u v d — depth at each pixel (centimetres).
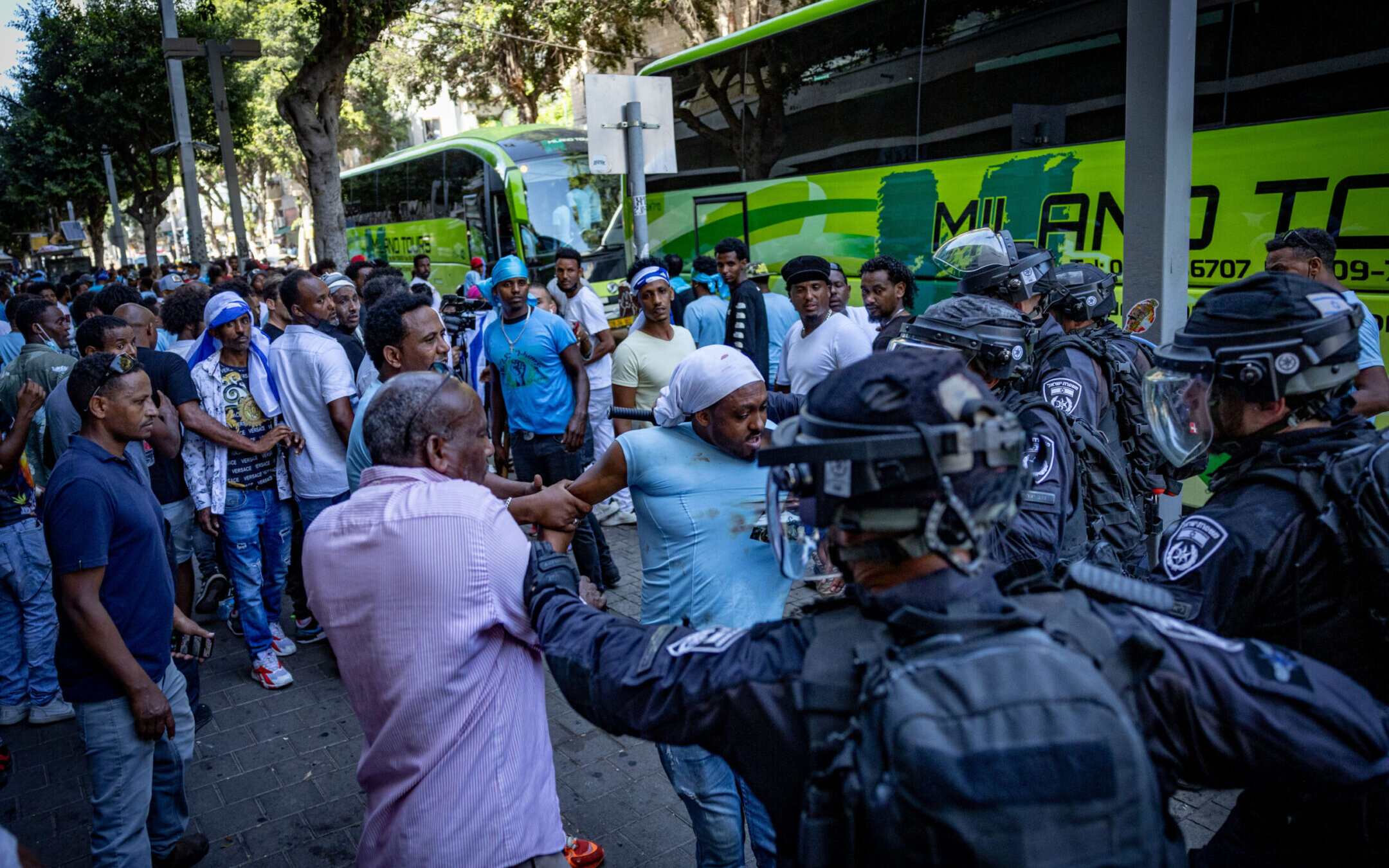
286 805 364
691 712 127
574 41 2206
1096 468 267
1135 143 337
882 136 773
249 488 454
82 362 270
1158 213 333
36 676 437
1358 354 166
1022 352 251
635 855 322
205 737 417
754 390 235
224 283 739
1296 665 116
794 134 875
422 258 1089
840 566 131
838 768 104
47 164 3041
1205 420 178
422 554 190
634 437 249
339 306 593
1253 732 111
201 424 431
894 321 498
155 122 2762
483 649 195
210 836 346
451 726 191
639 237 683
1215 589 165
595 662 143
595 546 541
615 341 752
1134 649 112
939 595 116
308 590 202
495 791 194
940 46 711
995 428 112
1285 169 490
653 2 2028
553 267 1436
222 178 4578
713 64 969
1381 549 151
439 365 371
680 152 1047
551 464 545
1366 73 457
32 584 432
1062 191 621
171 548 398
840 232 830
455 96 2605
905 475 111
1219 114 519
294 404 460
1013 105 654
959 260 322
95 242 4041
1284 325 164
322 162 1631
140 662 275
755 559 246
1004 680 99
